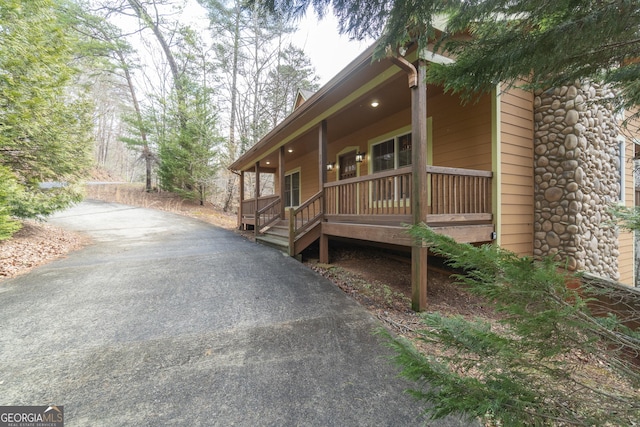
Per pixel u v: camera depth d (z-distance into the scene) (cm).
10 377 189
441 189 383
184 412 158
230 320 276
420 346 234
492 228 390
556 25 150
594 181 416
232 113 1639
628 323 250
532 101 443
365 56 342
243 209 1049
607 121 441
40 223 784
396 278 452
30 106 550
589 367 169
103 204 1484
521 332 95
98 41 1460
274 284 381
